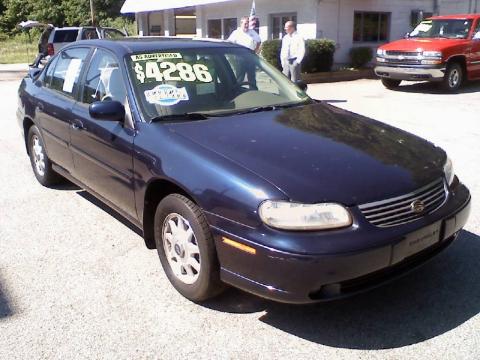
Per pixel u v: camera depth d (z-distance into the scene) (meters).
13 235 4.56
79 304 3.46
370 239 2.86
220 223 3.05
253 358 2.91
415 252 3.08
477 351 2.93
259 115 3.97
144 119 3.78
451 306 3.38
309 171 3.06
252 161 3.15
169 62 4.25
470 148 7.33
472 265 3.88
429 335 3.09
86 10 46.16
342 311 3.34
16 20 48.84
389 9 19.39
